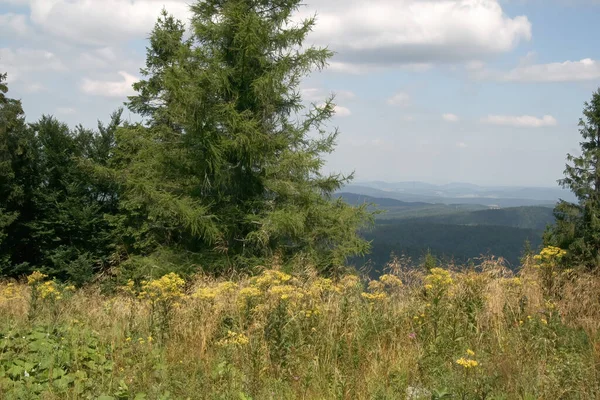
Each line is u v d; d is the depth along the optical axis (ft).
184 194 52.54
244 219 50.96
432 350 16.16
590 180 92.02
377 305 19.19
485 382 13.32
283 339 16.03
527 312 18.66
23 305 24.29
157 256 52.06
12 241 82.58
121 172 64.44
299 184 52.47
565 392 13.53
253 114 51.52
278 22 53.11
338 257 48.06
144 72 74.33
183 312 19.35
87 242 78.54
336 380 14.32
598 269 22.21
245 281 24.17
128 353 16.66
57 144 82.33
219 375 14.87
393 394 13.91
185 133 52.06
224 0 53.52
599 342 16.57
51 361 15.30
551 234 93.66
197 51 50.60
